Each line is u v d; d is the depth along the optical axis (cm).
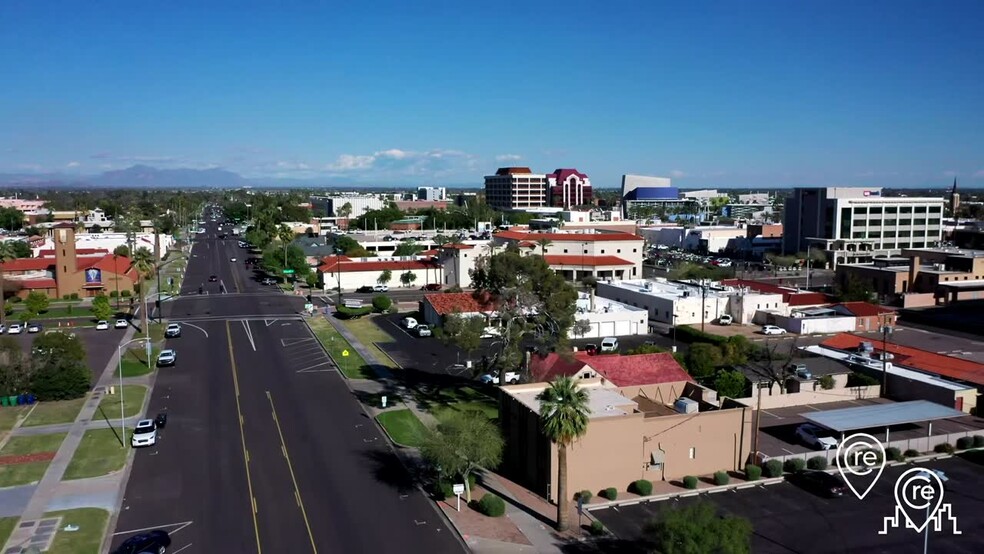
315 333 10031
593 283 14025
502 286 6538
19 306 11994
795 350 8175
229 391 7125
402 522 4381
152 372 7812
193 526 4262
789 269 18038
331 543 4091
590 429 4822
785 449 5691
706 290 11150
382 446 5675
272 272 15725
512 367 6800
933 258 14888
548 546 4109
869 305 10962
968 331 10506
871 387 7262
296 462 5309
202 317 11200
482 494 4850
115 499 4619
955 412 5906
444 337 6844
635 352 7706
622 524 4416
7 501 4553
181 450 5497
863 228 18900
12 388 6556
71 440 5659
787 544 4153
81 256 14425
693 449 5150
